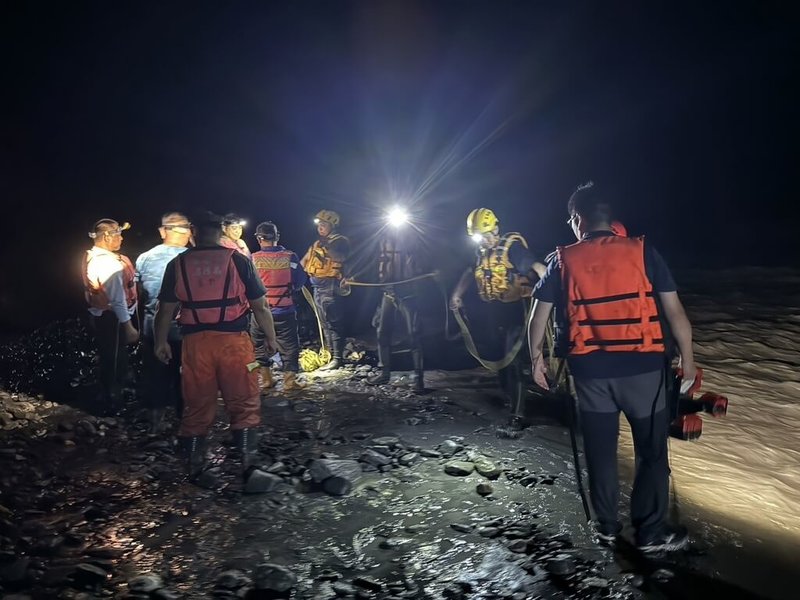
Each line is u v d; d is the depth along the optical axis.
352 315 11.41
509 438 5.83
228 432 6.04
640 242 3.80
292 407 6.77
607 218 3.99
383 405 6.86
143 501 4.67
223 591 3.55
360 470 5.10
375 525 4.28
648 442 3.86
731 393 7.36
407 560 3.86
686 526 4.28
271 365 7.75
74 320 10.67
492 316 6.10
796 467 5.54
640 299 3.76
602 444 3.93
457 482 4.91
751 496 4.90
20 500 4.69
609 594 3.50
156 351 5.10
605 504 3.97
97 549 3.98
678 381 3.99
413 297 7.34
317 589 3.58
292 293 7.38
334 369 8.31
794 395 7.34
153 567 3.81
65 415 6.59
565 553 3.89
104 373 6.65
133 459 5.45
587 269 3.82
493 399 7.04
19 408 6.72
